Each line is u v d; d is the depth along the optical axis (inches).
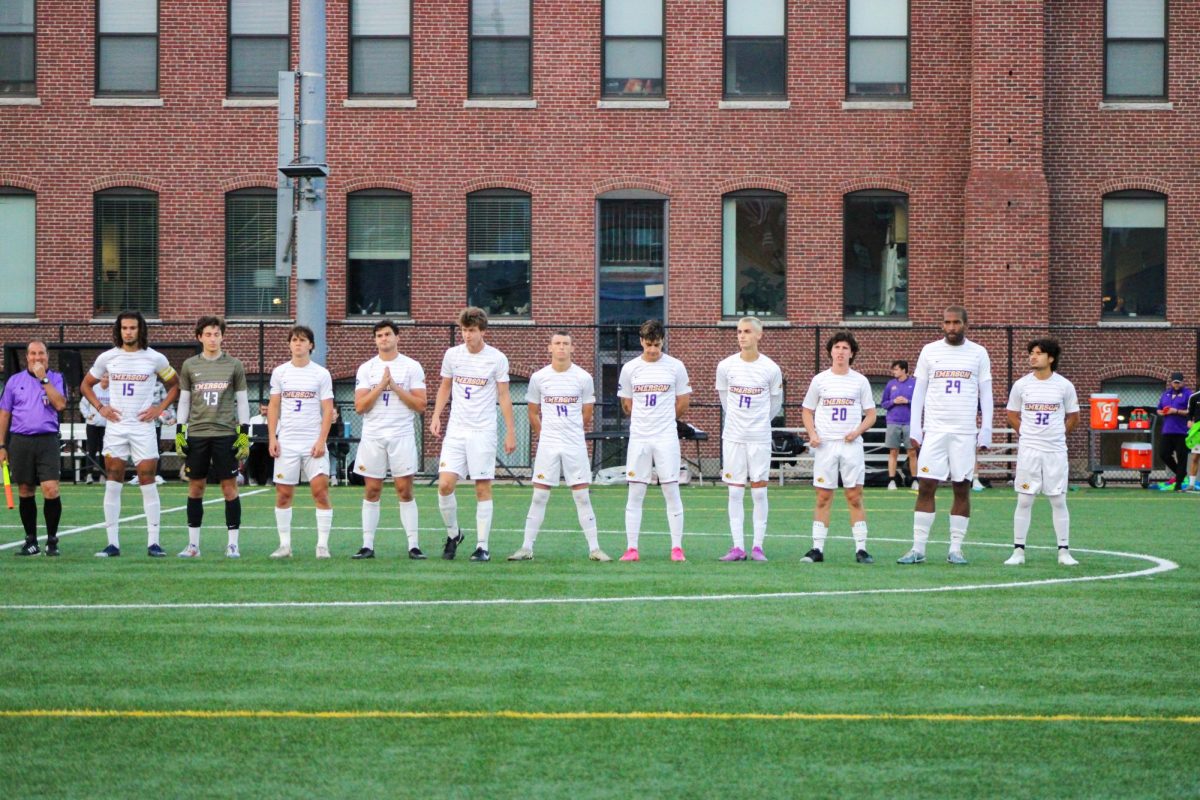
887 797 312.3
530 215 1536.7
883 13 1539.1
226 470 735.7
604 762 337.7
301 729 366.9
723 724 372.5
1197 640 489.7
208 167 1535.4
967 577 657.0
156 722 374.3
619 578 648.4
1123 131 1534.2
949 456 712.4
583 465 723.4
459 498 1154.7
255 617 533.0
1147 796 313.1
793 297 1534.2
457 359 724.0
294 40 1536.7
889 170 1533.0
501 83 1544.0
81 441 1411.2
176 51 1534.2
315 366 730.8
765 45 1544.0
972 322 1501.0
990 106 1497.3
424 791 315.6
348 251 1539.1
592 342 1531.7
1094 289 1537.9
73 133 1534.2
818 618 533.0
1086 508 1089.4
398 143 1531.7
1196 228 1539.1
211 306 1536.7
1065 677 429.4
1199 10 1534.2
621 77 1542.8
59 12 1534.2
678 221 1534.2
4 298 1549.0
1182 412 1311.5
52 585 619.5
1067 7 1539.1
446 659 454.0
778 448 1462.8
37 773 329.1
